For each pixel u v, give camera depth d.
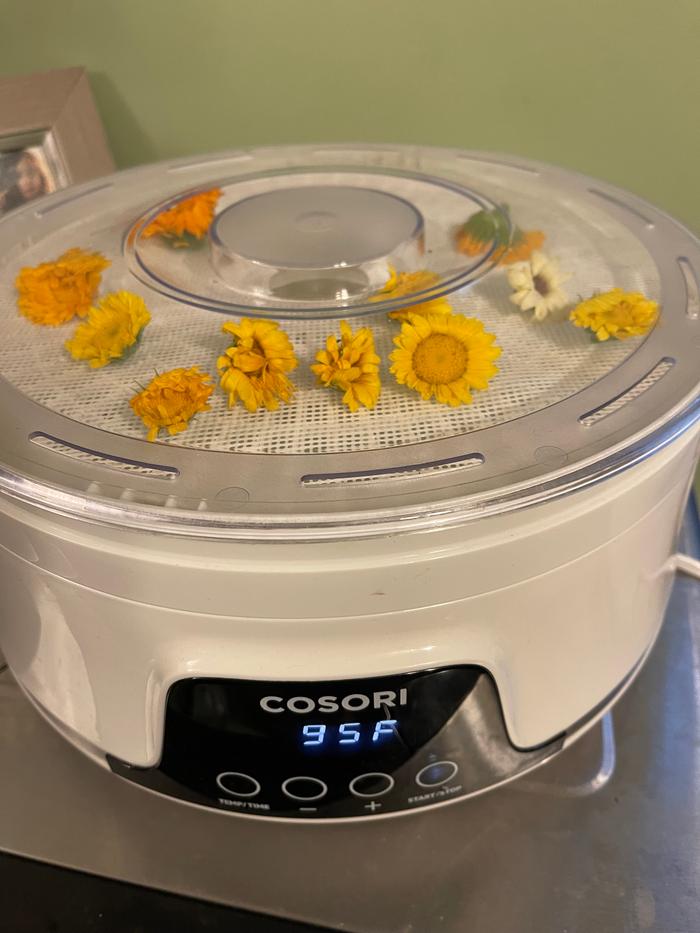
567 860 0.48
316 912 0.47
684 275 0.46
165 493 0.35
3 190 0.77
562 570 0.39
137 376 0.41
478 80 0.80
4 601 0.45
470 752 0.44
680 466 0.41
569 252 0.50
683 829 0.50
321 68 0.81
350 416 0.38
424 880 0.48
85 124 0.80
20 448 0.37
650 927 0.45
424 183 0.60
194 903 0.48
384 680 0.39
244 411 0.39
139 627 0.39
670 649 0.61
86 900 0.49
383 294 0.46
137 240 0.53
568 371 0.40
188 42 0.81
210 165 0.66
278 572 0.35
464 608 0.38
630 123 0.80
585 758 0.53
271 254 0.48
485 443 0.36
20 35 0.83
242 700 0.40
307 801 0.45
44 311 0.46
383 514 0.33
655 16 0.74
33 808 0.52
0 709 0.58
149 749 0.44
